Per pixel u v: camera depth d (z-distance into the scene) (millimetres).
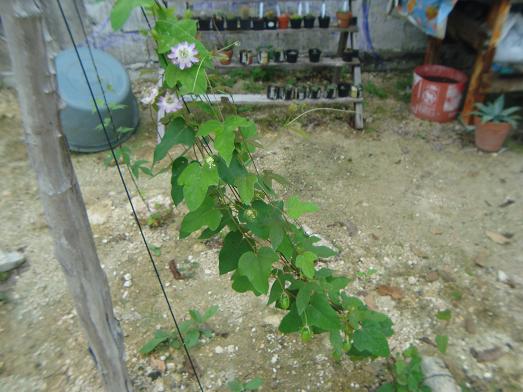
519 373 2082
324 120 4047
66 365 2121
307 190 3256
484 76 3695
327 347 2203
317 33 4609
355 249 2764
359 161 3572
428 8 3572
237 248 1447
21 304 2414
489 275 2598
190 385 2047
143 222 2941
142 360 2143
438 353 2162
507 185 3293
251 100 3830
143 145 3691
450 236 2871
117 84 3568
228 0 3871
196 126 1341
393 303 2426
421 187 3303
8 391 2012
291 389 2031
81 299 1415
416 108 4094
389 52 4770
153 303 2424
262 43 4625
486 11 3912
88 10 4066
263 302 2436
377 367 2107
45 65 1033
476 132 3660
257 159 3553
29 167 3391
